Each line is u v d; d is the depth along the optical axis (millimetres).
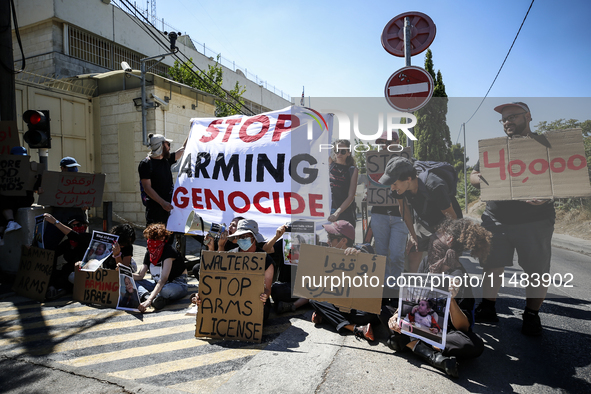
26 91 9367
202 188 4445
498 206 2396
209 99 12391
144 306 3656
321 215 2725
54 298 4121
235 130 4527
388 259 2600
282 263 4047
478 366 2539
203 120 4789
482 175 2328
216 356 2721
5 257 5105
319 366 2529
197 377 2406
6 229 4891
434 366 2488
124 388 2277
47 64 14570
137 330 3230
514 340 2951
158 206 4824
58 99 10125
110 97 10766
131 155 10500
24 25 15016
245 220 3559
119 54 17969
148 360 2656
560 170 2225
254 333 2963
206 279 3129
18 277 4316
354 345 2887
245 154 4316
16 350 2822
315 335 3098
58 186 4805
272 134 4305
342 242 2709
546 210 2322
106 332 3184
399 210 2482
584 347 2799
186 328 3279
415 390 2230
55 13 14523
